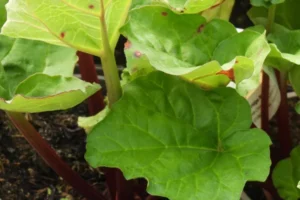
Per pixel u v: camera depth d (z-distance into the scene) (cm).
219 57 98
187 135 96
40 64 107
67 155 128
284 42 105
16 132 133
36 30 92
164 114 96
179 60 97
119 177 105
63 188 122
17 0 87
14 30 91
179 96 97
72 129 133
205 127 97
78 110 138
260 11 116
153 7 98
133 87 96
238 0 146
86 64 117
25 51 107
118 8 91
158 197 112
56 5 87
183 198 89
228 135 96
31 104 92
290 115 136
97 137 92
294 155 105
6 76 107
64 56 106
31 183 123
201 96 97
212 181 91
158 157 93
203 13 107
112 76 96
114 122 93
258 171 91
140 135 94
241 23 147
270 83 114
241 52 97
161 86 97
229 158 94
